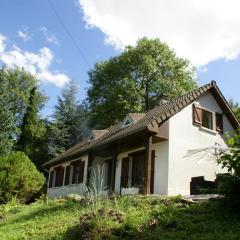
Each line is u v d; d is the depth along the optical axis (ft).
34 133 147.33
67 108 164.96
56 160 95.66
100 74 144.46
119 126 80.43
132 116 71.15
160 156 59.00
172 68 135.33
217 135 65.87
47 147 152.05
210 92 67.97
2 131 129.29
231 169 29.68
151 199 39.14
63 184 91.61
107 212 31.78
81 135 163.43
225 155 30.09
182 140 59.72
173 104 65.46
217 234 25.09
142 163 63.52
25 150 137.90
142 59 132.46
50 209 46.88
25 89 168.86
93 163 77.92
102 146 66.44
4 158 72.28
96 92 143.23
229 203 30.17
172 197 38.45
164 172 57.16
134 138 58.49
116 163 64.59
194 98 63.16
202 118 65.31
